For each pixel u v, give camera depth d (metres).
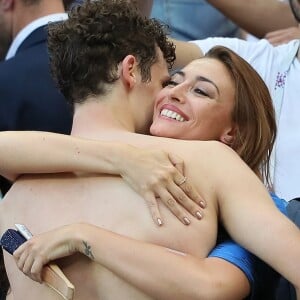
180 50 9.54
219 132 6.55
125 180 5.90
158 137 6.15
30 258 5.83
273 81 9.26
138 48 6.43
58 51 6.43
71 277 5.87
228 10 11.30
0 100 8.52
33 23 9.00
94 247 5.63
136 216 5.81
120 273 5.57
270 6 11.30
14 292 6.31
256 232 5.61
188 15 11.73
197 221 5.77
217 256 5.73
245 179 5.89
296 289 5.53
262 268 5.93
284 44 9.75
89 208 5.96
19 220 6.21
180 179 5.80
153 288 5.50
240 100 6.54
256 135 6.58
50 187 6.17
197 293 5.48
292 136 8.85
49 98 8.57
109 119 6.28
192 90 6.54
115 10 6.46
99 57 6.31
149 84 6.46
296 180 8.66
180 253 5.64
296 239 5.52
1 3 9.16
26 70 8.64
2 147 6.20
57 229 5.83
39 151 6.10
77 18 6.46
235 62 6.61
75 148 6.03
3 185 8.12
